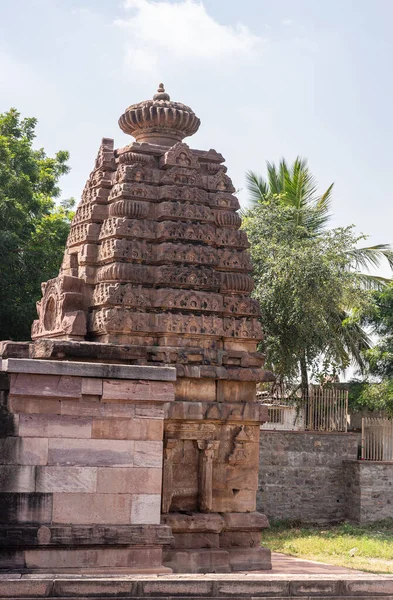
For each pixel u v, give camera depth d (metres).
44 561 11.53
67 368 11.82
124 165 15.12
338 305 26.27
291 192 32.59
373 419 26.12
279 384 26.95
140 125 15.88
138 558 11.95
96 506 11.86
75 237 15.84
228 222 15.43
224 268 15.30
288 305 25.25
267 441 24.73
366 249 30.12
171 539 12.05
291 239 26.95
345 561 16.78
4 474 11.53
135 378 12.13
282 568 15.05
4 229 25.25
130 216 14.85
